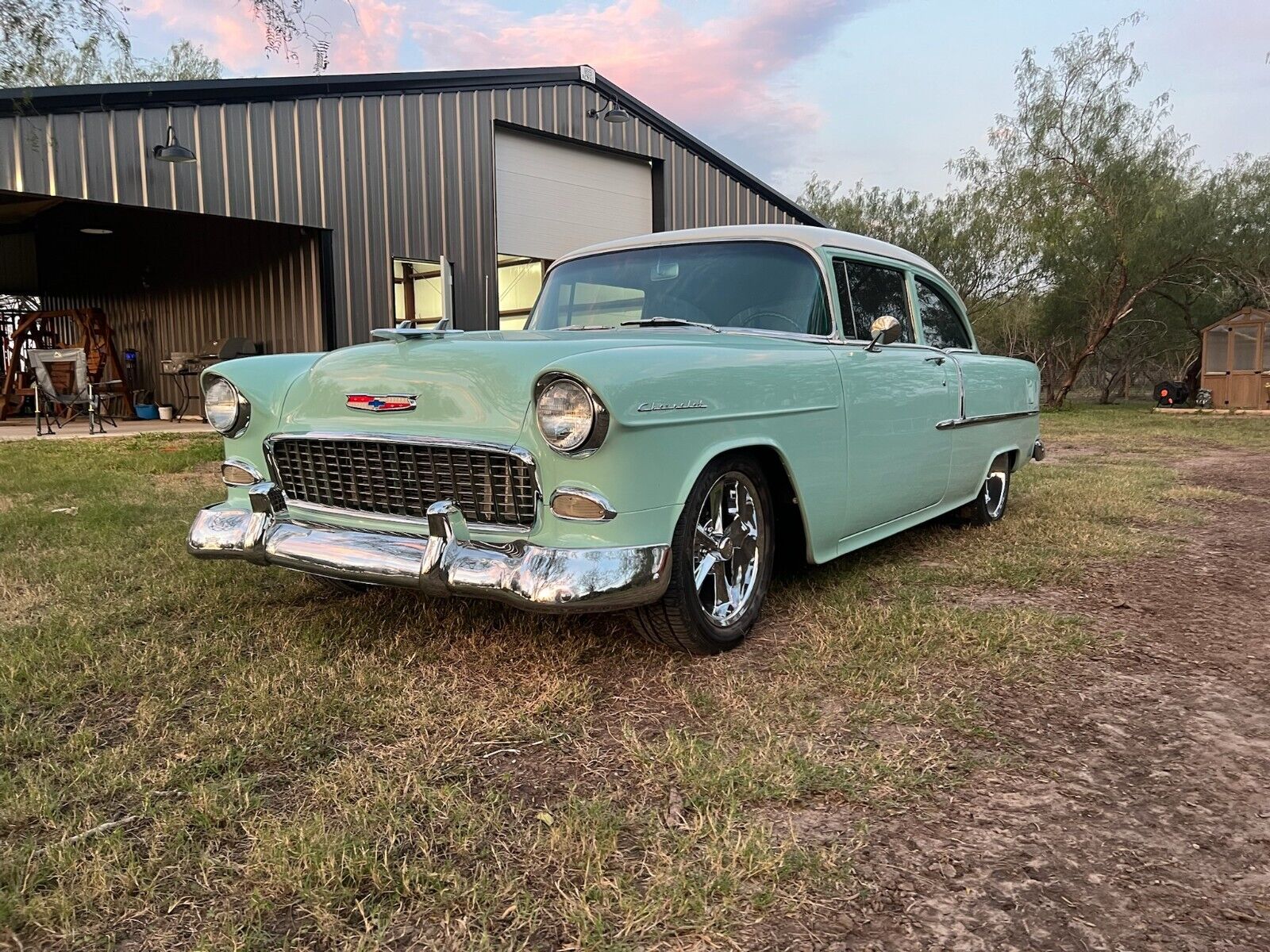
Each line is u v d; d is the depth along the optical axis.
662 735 2.25
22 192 7.96
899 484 3.74
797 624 3.14
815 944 1.47
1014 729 2.30
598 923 1.50
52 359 10.50
